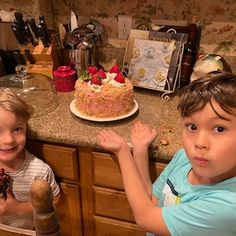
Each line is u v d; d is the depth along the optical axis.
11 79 1.42
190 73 1.45
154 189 1.02
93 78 1.24
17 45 1.53
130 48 1.50
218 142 0.74
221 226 0.76
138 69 1.47
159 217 0.82
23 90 1.38
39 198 0.66
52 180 1.23
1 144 1.09
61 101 1.39
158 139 1.14
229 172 0.79
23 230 0.74
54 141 1.20
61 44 1.55
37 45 1.48
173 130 1.19
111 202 1.29
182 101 0.79
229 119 0.72
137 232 1.34
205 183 0.83
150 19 1.56
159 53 1.43
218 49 1.53
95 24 1.61
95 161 1.20
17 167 1.18
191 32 1.46
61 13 1.68
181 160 0.99
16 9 1.57
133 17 1.58
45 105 1.33
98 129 1.20
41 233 0.70
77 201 1.34
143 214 0.86
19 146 1.13
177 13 1.51
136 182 0.94
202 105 0.74
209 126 0.74
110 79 1.25
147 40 1.46
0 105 1.07
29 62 1.49
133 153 1.07
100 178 1.24
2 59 1.50
